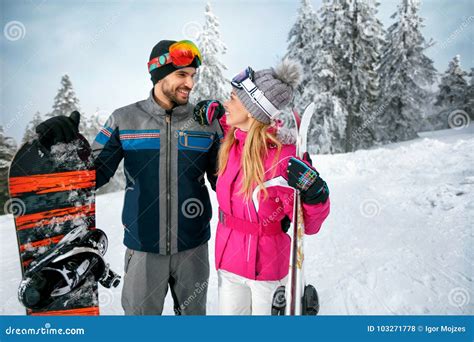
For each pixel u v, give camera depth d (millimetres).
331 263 3213
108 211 5992
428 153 7695
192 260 1858
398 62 14969
